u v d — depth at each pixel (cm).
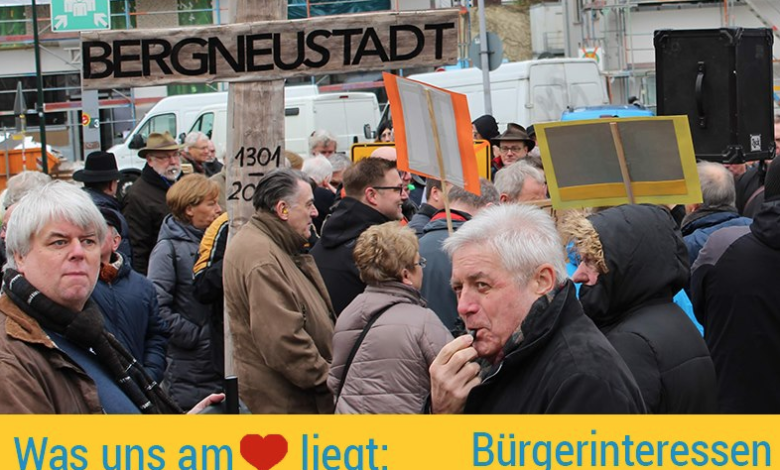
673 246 425
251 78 605
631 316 418
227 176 625
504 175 740
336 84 3281
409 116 579
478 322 346
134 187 979
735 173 1033
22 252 356
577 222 421
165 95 3519
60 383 346
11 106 3578
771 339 529
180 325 718
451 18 599
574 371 325
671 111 1001
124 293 596
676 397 405
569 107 2050
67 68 3575
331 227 634
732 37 973
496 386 343
